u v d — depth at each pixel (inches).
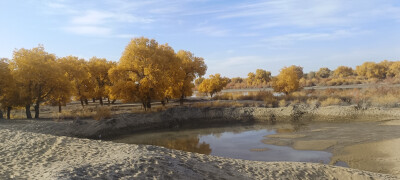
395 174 454.9
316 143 708.0
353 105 1125.7
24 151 474.9
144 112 1230.3
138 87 1274.6
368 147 636.1
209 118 1256.2
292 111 1200.2
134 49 1208.8
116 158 367.6
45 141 544.1
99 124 987.3
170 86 1416.1
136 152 413.1
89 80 1753.2
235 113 1277.1
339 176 402.0
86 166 317.1
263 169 415.5
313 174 404.8
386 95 1290.6
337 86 2837.1
